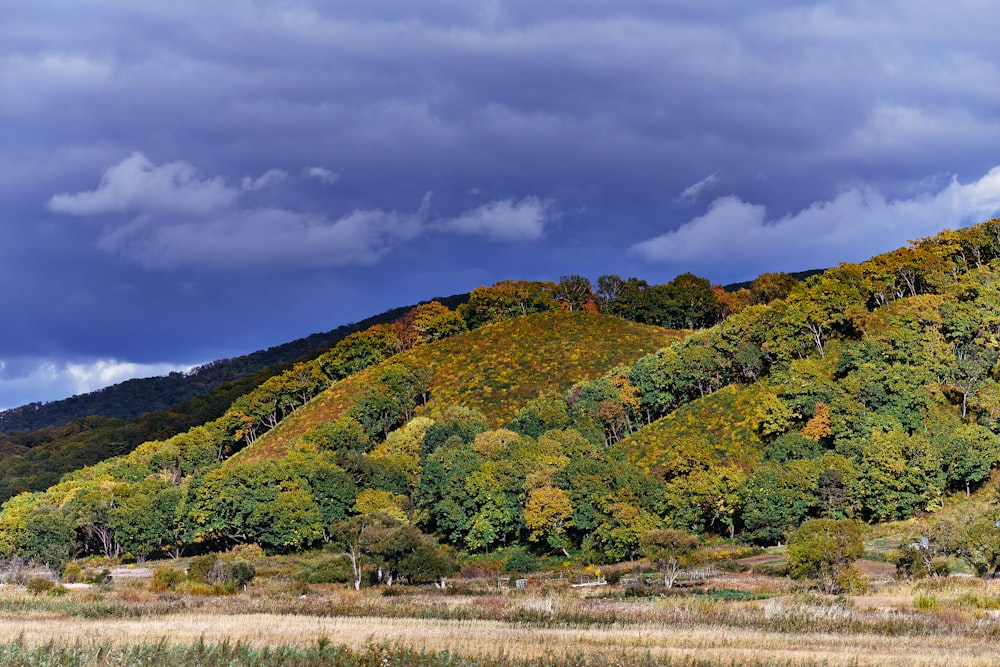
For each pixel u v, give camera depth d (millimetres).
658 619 48125
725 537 101375
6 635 37219
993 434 103562
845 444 104062
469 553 108438
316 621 47000
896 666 33000
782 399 116062
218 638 37844
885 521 96625
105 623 45625
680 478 102750
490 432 128500
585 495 102750
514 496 108438
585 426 130625
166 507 122438
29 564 113062
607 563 97375
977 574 67375
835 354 124312
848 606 51500
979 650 37781
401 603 60125
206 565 83188
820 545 62531
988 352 117250
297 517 112938
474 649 35281
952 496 98375
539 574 92938
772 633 42625
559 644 37375
